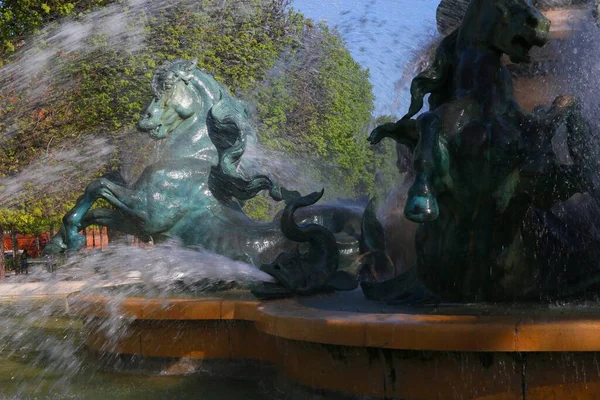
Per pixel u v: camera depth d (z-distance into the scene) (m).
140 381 6.19
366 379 4.55
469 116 5.14
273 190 7.78
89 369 6.82
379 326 4.36
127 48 19.94
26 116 20.50
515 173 5.04
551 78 6.15
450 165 5.07
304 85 20.88
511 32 5.13
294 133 20.47
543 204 5.11
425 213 4.86
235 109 8.11
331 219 7.67
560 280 5.23
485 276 5.21
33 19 19.47
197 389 5.78
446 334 4.15
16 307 12.65
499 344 4.04
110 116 20.36
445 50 5.60
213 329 6.30
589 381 3.99
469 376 4.20
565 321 4.13
